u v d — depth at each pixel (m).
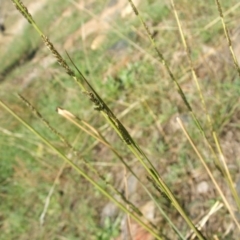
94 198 2.67
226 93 2.50
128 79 3.20
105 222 2.47
